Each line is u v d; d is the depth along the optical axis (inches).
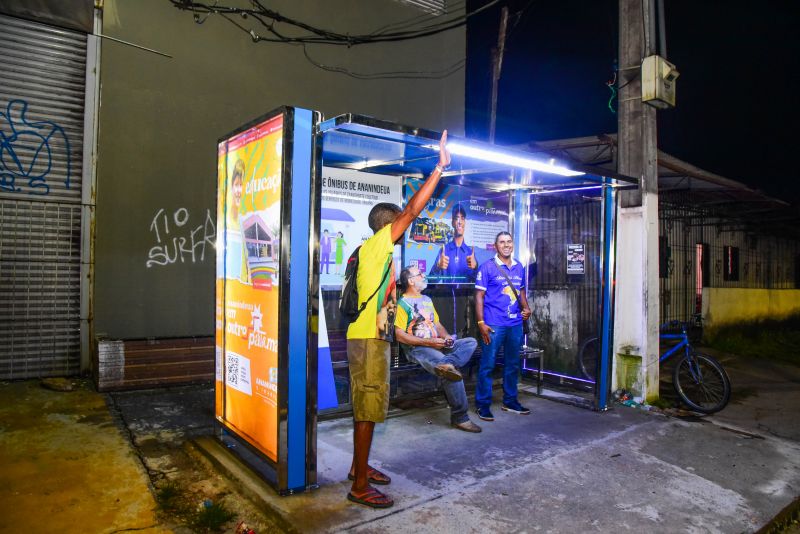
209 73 258.7
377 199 221.6
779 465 166.4
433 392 220.4
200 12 255.9
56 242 226.8
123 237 238.2
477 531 119.5
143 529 122.1
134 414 194.1
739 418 224.5
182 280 251.0
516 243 264.7
